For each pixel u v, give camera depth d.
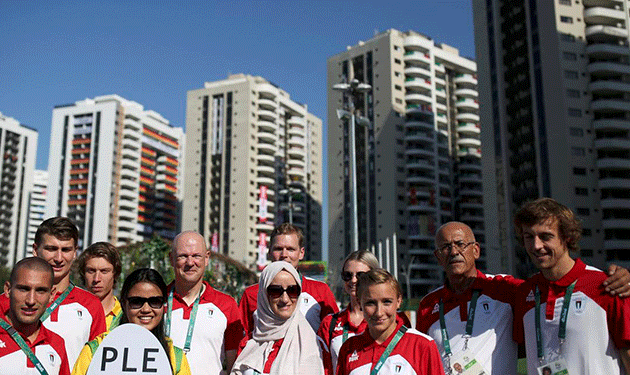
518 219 4.45
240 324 5.62
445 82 99.06
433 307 5.05
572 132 57.84
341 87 24.62
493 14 66.38
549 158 56.84
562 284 4.28
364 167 90.50
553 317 4.25
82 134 115.31
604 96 60.66
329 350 5.29
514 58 63.50
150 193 121.62
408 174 88.38
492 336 4.64
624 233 57.19
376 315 4.35
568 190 56.38
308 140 126.31
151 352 4.36
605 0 61.91
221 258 25.31
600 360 4.02
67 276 5.49
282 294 4.76
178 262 5.47
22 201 133.50
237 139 108.69
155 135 124.81
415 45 93.06
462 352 4.63
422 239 86.25
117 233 111.06
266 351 4.78
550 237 4.24
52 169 115.19
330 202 93.81
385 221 85.81
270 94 114.62
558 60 59.19
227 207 106.00
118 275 6.63
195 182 110.12
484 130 66.00
